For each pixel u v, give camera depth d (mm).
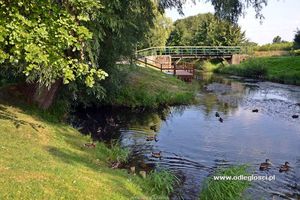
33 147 10000
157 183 10359
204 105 26219
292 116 22391
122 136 17188
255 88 37000
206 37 67938
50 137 12000
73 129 15148
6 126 11406
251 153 14922
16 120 12477
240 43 66375
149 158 13773
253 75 49406
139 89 26500
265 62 52344
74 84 16109
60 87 16812
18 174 7398
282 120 21516
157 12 19828
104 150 13008
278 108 25656
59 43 8711
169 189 10375
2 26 7980
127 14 15141
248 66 50844
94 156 11680
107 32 15641
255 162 13781
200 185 11172
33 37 8344
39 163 8445
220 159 14031
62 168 8508
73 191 7285
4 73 14703
